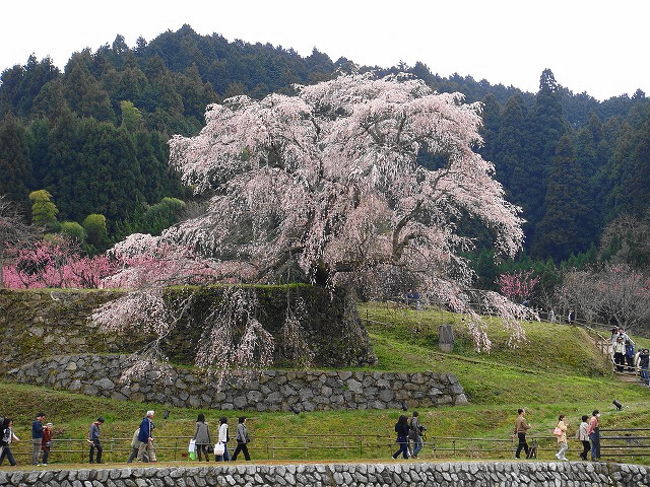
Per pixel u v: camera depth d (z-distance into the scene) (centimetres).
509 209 2712
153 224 5388
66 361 2483
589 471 1923
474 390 2655
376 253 2597
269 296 2628
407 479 1794
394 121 2602
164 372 2403
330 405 2438
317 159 2520
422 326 3291
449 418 2377
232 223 2683
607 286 5025
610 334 3934
